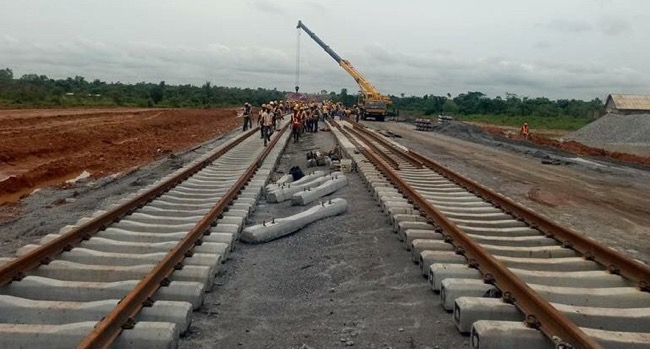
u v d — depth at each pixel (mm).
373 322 5629
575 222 11102
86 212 11094
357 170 16922
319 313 5883
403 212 9766
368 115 61719
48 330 4676
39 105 54750
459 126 43500
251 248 8352
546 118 72812
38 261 6492
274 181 14820
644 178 18703
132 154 22719
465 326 5281
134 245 7496
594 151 29344
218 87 131875
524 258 7543
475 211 10742
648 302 5988
